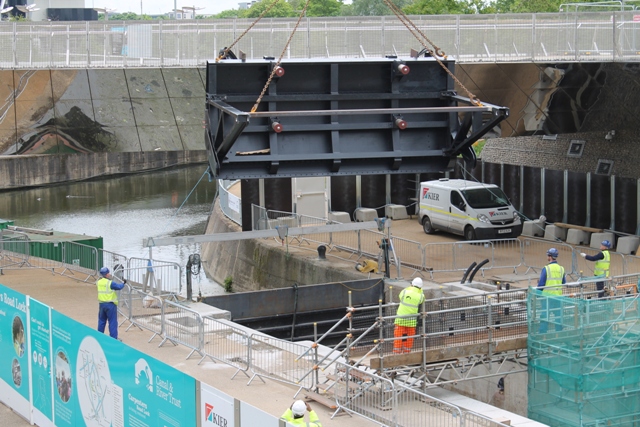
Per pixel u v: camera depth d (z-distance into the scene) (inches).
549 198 1728.6
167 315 1019.9
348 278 1343.5
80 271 1307.8
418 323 872.9
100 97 1325.0
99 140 1355.8
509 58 1401.3
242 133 1134.4
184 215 2844.5
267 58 1131.9
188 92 1357.0
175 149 1392.7
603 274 1026.7
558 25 1407.5
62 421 802.8
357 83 1170.6
